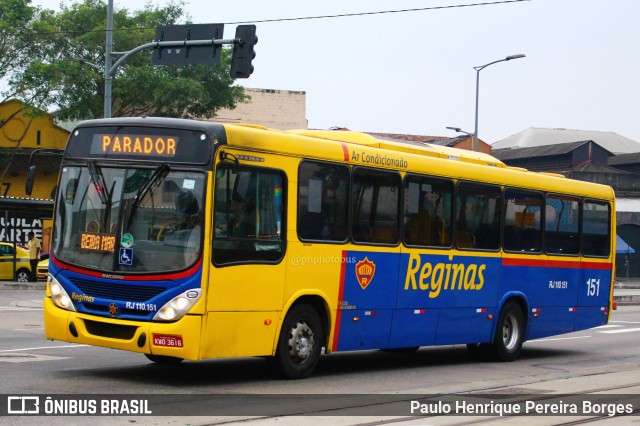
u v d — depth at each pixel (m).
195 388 11.66
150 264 11.38
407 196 14.42
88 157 12.09
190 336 11.12
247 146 11.81
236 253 11.63
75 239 11.96
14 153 48.94
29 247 36.56
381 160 13.90
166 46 24.53
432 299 14.94
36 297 29.28
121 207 11.66
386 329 14.09
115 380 12.04
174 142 11.59
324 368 14.60
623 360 17.69
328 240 12.99
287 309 12.41
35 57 45.44
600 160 75.38
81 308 11.80
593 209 19.02
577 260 18.50
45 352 14.91
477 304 15.96
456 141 73.75
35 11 46.44
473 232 15.80
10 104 51.22
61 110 45.81
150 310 11.30
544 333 17.77
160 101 46.84
